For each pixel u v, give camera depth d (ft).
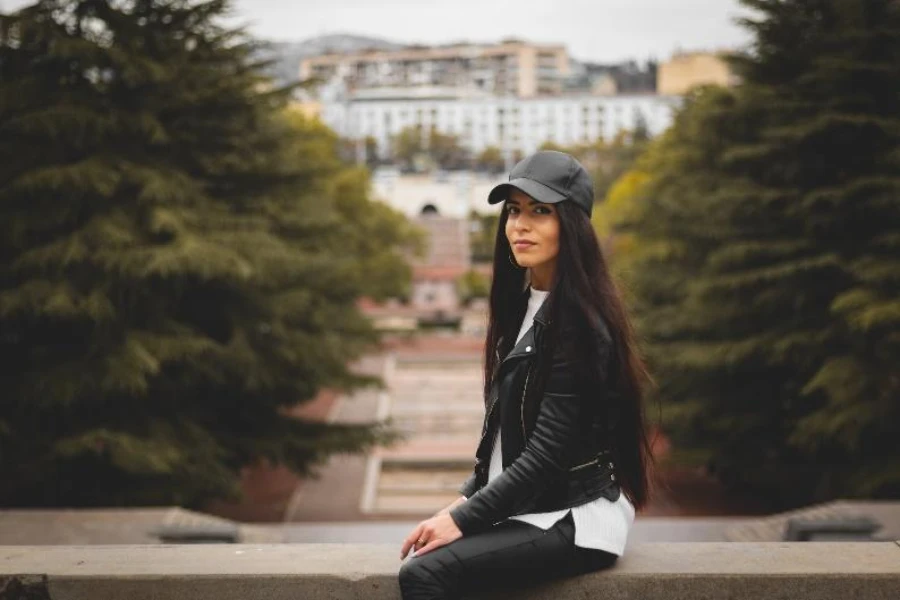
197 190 39.06
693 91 50.24
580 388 8.28
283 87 41.29
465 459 67.15
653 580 9.36
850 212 39.19
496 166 450.71
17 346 36.83
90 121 35.27
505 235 9.30
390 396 95.14
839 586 9.46
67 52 34.42
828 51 41.01
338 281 47.21
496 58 568.00
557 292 8.41
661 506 52.75
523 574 8.64
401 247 163.94
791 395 47.62
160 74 36.32
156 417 37.81
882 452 39.55
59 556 10.20
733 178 44.55
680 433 52.95
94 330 35.22
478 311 183.83
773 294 41.63
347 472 61.72
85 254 33.63
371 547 10.41
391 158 462.60
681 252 50.88
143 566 9.84
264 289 42.32
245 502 54.13
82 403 35.99
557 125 488.44
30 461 34.40
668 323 49.93
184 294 40.04
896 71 37.91
